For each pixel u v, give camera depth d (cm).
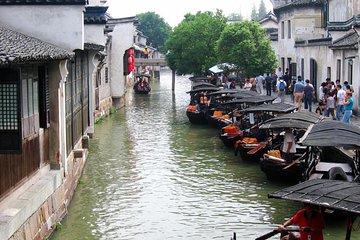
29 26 1565
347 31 3098
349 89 2386
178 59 5162
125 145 2634
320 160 1956
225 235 1415
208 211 1609
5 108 1048
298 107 2816
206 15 5159
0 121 1050
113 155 2397
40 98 1405
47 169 1471
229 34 3959
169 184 1911
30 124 1309
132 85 6756
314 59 3612
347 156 1911
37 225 1248
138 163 2241
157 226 1485
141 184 1908
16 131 1049
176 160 2302
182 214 1584
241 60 3900
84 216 1557
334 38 3141
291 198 1080
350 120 2525
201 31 5044
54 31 1570
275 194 1111
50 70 1471
